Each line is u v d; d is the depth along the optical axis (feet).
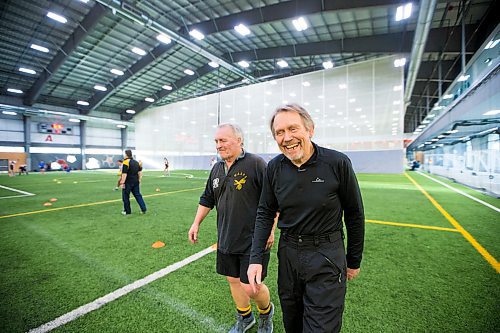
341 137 61.16
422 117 99.71
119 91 83.20
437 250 10.57
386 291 7.36
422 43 33.17
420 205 20.67
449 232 13.12
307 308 3.53
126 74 65.10
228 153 5.13
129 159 17.81
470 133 43.62
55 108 84.07
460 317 6.11
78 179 50.21
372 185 35.47
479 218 16.07
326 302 3.42
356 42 46.78
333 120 61.82
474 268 8.80
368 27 43.45
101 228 14.40
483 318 6.06
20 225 15.10
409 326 5.82
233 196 5.06
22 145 83.76
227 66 57.26
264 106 71.46
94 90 79.20
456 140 56.03
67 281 8.14
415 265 9.11
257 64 66.54
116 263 9.55
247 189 4.99
